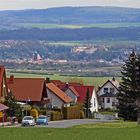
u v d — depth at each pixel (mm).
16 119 187875
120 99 194000
